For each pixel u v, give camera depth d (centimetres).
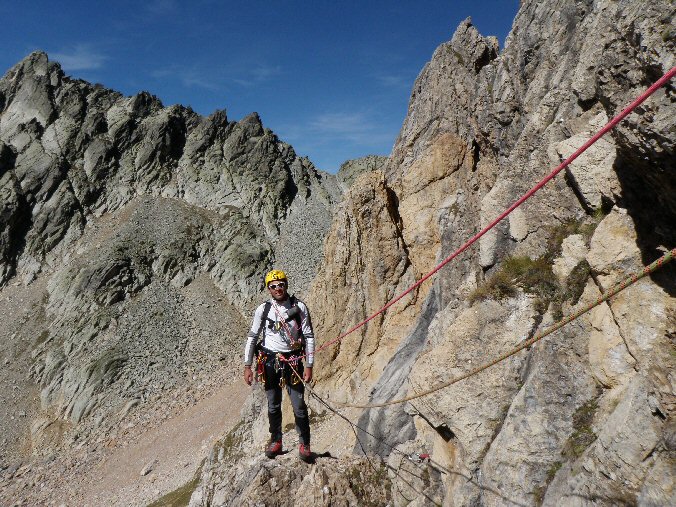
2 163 9419
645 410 568
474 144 2161
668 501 502
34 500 4225
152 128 10794
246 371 825
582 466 634
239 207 10162
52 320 7350
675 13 475
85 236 9025
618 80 582
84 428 5406
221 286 8388
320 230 9925
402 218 2316
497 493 757
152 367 6238
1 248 8612
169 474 3934
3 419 5834
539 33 1585
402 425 1309
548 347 784
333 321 2388
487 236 1150
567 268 867
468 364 912
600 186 827
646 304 640
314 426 2195
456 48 2456
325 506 939
